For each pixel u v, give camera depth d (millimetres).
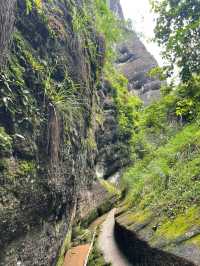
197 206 8484
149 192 12258
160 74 8719
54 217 8281
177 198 9625
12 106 6340
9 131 6199
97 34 14461
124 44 42250
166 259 7734
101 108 20078
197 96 7980
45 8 9078
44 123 7434
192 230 7703
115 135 21297
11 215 6023
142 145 20953
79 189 11984
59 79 9023
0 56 5762
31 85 7168
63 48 9672
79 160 10875
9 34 5941
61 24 9859
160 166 12641
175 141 13617
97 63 14516
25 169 6539
